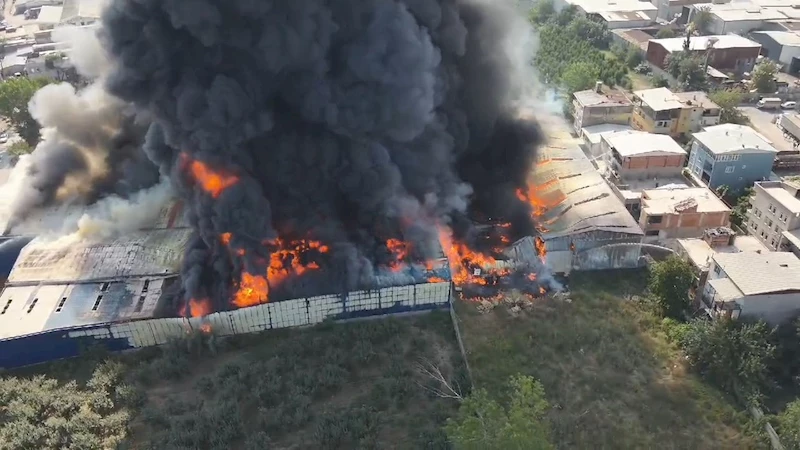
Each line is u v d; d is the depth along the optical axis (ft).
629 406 105.40
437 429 99.50
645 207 144.36
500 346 117.19
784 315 114.42
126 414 103.24
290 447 97.71
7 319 118.42
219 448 96.53
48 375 111.96
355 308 124.36
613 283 135.74
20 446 96.68
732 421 103.09
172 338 117.19
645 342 118.73
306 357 115.14
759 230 144.97
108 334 115.75
